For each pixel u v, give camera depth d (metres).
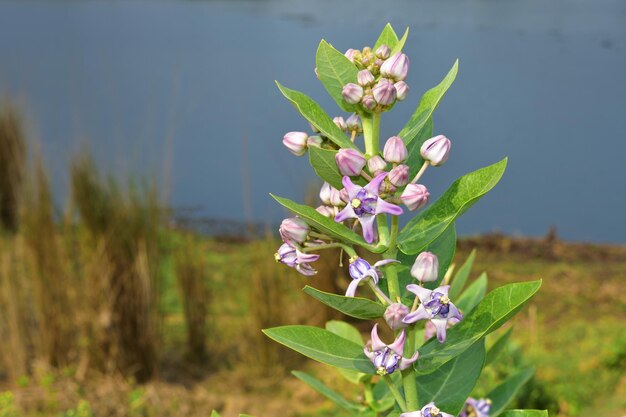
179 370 1.96
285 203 0.49
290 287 2.11
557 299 2.43
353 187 0.50
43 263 1.81
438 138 0.53
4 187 2.32
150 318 1.86
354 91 0.53
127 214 1.82
